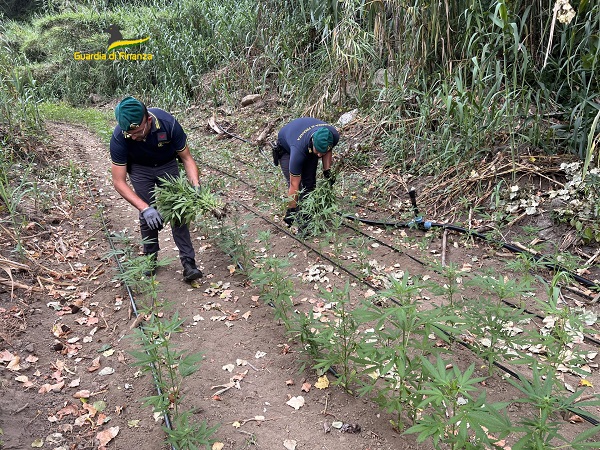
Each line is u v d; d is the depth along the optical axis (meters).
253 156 8.73
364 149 7.21
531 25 5.65
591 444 1.90
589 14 4.84
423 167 6.27
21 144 7.58
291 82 10.23
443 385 1.96
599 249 4.52
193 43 13.76
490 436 2.71
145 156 4.25
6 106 7.68
